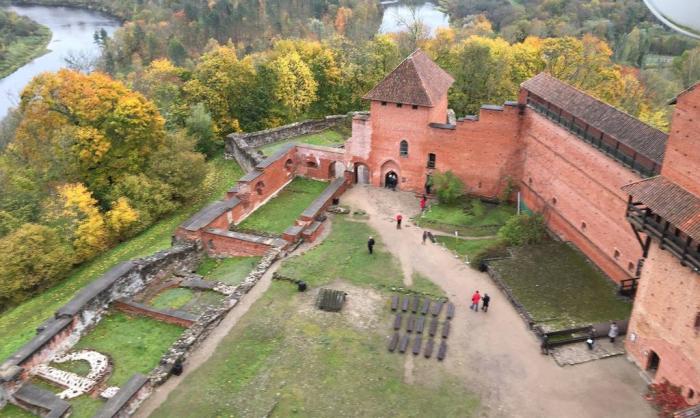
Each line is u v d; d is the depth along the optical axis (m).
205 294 38.56
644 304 28.92
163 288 39.59
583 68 70.25
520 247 40.91
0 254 42.03
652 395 27.83
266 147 63.88
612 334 31.64
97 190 53.50
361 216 47.41
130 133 53.41
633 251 33.91
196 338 31.81
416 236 44.25
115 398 27.14
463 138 48.19
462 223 46.06
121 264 38.16
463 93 71.44
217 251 44.28
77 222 47.00
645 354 29.19
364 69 76.94
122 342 33.56
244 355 31.17
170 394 28.62
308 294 36.59
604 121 36.00
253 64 75.50
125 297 36.94
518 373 29.81
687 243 25.05
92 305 34.53
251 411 27.39
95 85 54.22
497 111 46.19
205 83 69.62
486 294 35.44
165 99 68.50
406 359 30.92
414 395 28.41
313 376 29.62
